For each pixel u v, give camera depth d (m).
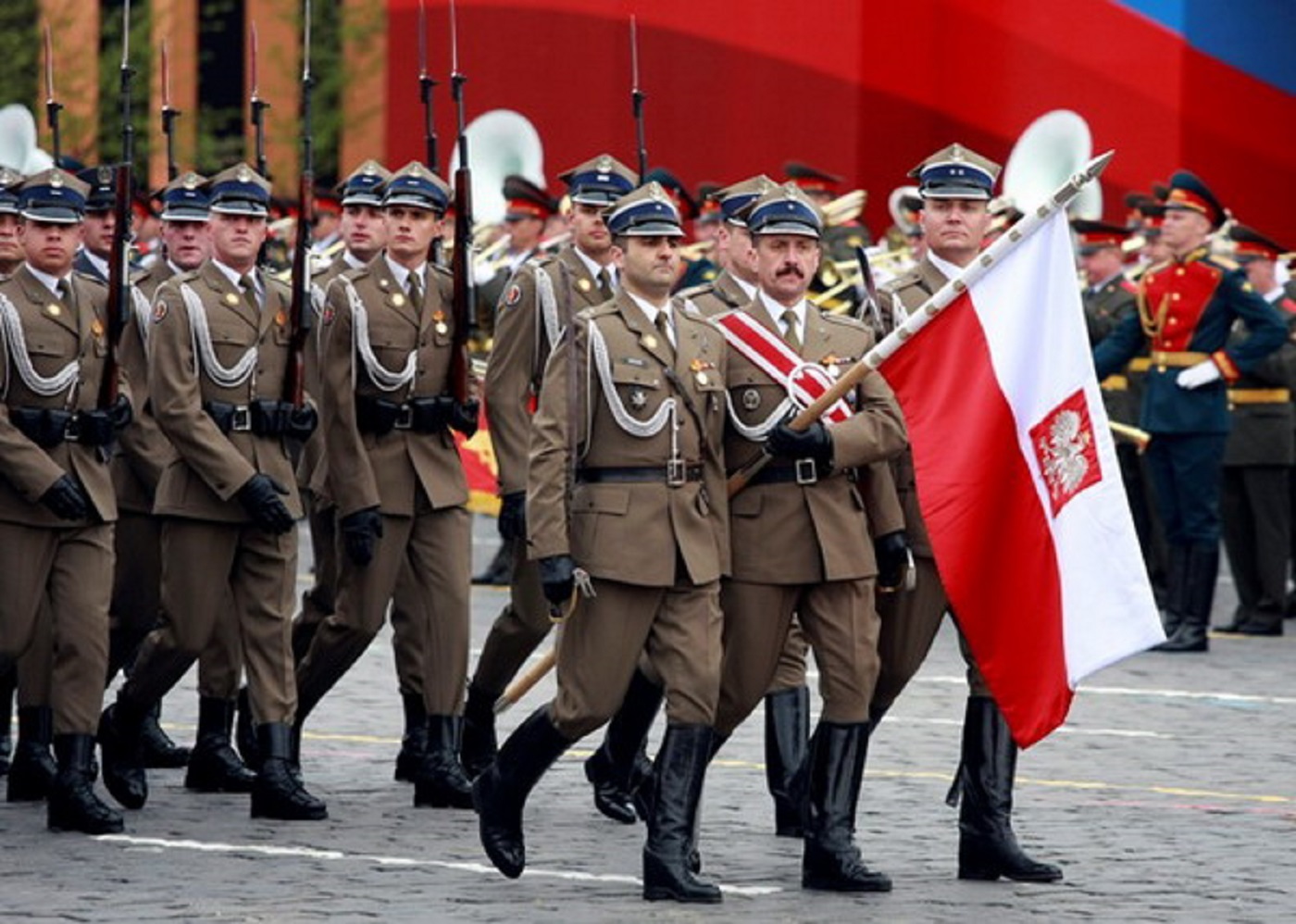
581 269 34.75
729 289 31.78
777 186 29.70
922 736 39.78
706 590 28.20
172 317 33.50
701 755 28.02
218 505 33.41
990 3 63.06
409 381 34.69
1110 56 62.28
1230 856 30.48
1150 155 62.12
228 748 35.62
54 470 31.64
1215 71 61.97
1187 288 52.19
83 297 32.62
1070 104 62.56
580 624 28.16
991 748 29.12
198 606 33.62
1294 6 61.34
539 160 65.38
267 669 33.41
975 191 30.22
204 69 85.56
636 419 28.08
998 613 28.36
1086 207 62.88
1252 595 55.81
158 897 27.66
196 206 37.19
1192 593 52.03
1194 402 51.91
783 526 28.62
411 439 34.94
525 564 35.22
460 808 33.97
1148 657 50.81
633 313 28.50
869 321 30.72
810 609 28.88
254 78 37.53
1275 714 42.66
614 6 64.50
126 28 33.53
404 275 35.03
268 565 33.59
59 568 32.34
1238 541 55.78
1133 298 57.91
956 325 28.48
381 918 26.56
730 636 28.95
